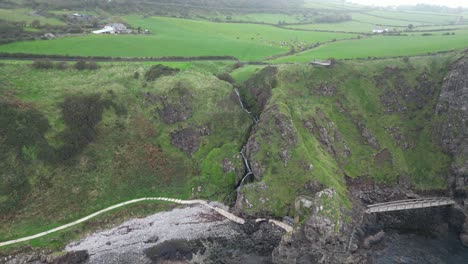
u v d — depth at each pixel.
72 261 70.44
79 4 182.88
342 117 101.19
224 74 114.12
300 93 103.56
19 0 170.62
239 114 104.19
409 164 94.75
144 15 184.12
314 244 72.31
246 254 73.88
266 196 83.81
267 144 91.38
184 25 172.75
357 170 93.31
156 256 72.62
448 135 93.44
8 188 77.12
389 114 102.12
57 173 83.50
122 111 99.81
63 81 100.56
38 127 85.88
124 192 87.50
